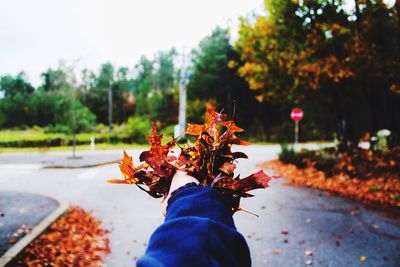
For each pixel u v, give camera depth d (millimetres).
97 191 10828
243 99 45719
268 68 15750
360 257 5707
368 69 12562
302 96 16250
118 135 32438
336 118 16578
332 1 12391
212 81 44656
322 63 13148
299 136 39469
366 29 11594
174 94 47188
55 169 15500
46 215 7391
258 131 40875
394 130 15992
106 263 5414
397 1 9172
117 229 7148
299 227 7281
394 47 11844
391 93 15680
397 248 6094
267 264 5438
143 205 9102
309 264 5430
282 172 14453
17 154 21594
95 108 61812
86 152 22781
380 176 12008
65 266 5078
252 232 6965
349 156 14352
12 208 7965
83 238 6324
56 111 21500
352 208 8852
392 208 8805
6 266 4844
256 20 15320
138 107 50344
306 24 13609
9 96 55000
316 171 13820
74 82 21406
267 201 9570
